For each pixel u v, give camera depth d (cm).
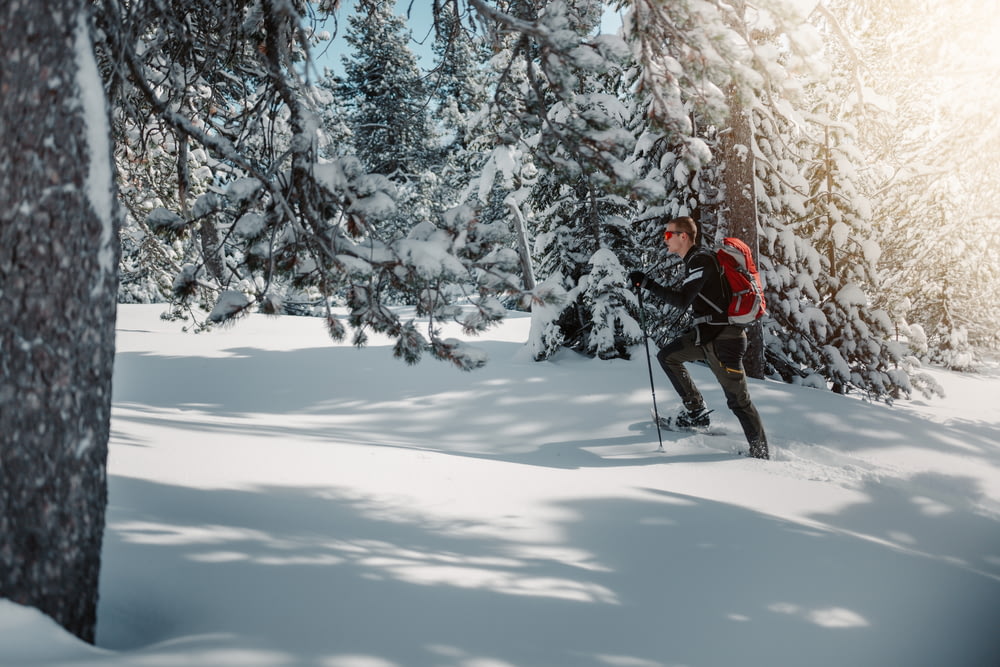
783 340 892
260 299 272
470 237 297
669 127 296
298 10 318
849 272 936
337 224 271
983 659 206
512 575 225
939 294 1698
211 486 290
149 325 1267
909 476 459
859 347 917
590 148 297
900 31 1055
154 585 183
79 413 148
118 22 247
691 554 269
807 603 232
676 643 191
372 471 356
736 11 319
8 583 141
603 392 659
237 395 689
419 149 2683
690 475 419
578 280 895
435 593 200
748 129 723
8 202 139
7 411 140
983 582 279
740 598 229
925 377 1023
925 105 1167
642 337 803
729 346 462
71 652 135
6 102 138
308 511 273
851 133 908
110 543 204
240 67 437
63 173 143
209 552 208
